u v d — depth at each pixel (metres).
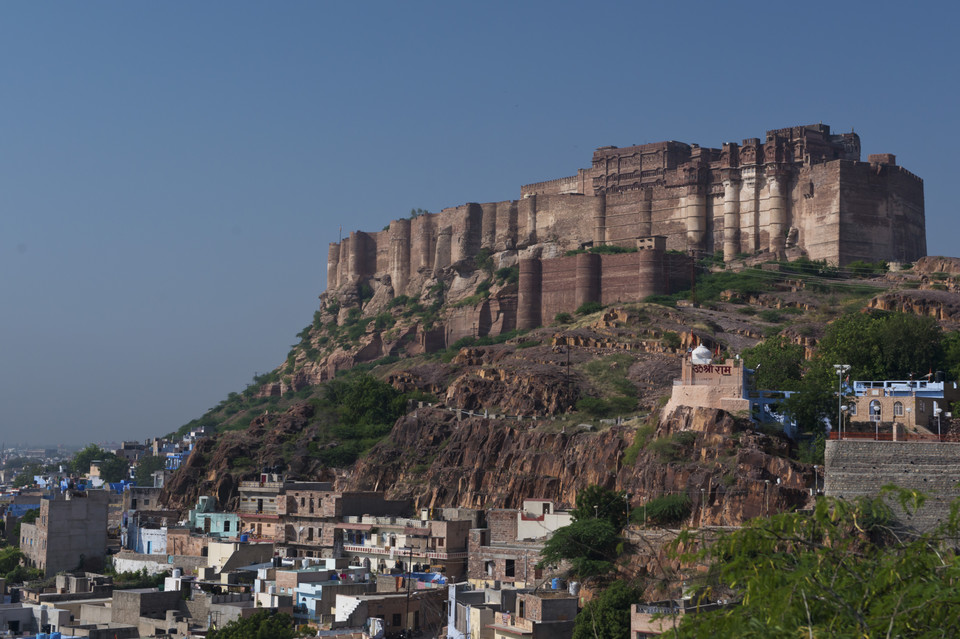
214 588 113.25
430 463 156.50
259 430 194.50
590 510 105.44
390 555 126.25
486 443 148.88
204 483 182.25
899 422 107.38
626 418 146.50
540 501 119.00
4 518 195.50
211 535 149.50
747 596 33.03
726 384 115.00
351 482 160.62
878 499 36.41
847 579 33.97
